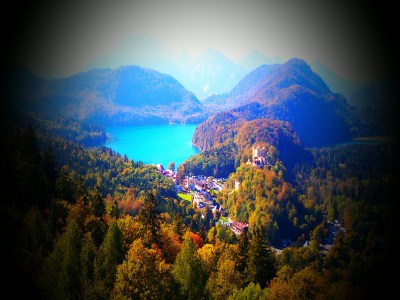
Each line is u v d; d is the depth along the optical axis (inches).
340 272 4921.3
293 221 7711.6
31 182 3924.7
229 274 2955.2
